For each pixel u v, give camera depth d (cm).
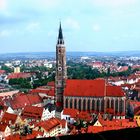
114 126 14138
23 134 14888
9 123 16862
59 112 19912
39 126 15288
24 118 19000
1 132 15025
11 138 12756
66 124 16862
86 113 19400
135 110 19225
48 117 19688
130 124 14888
